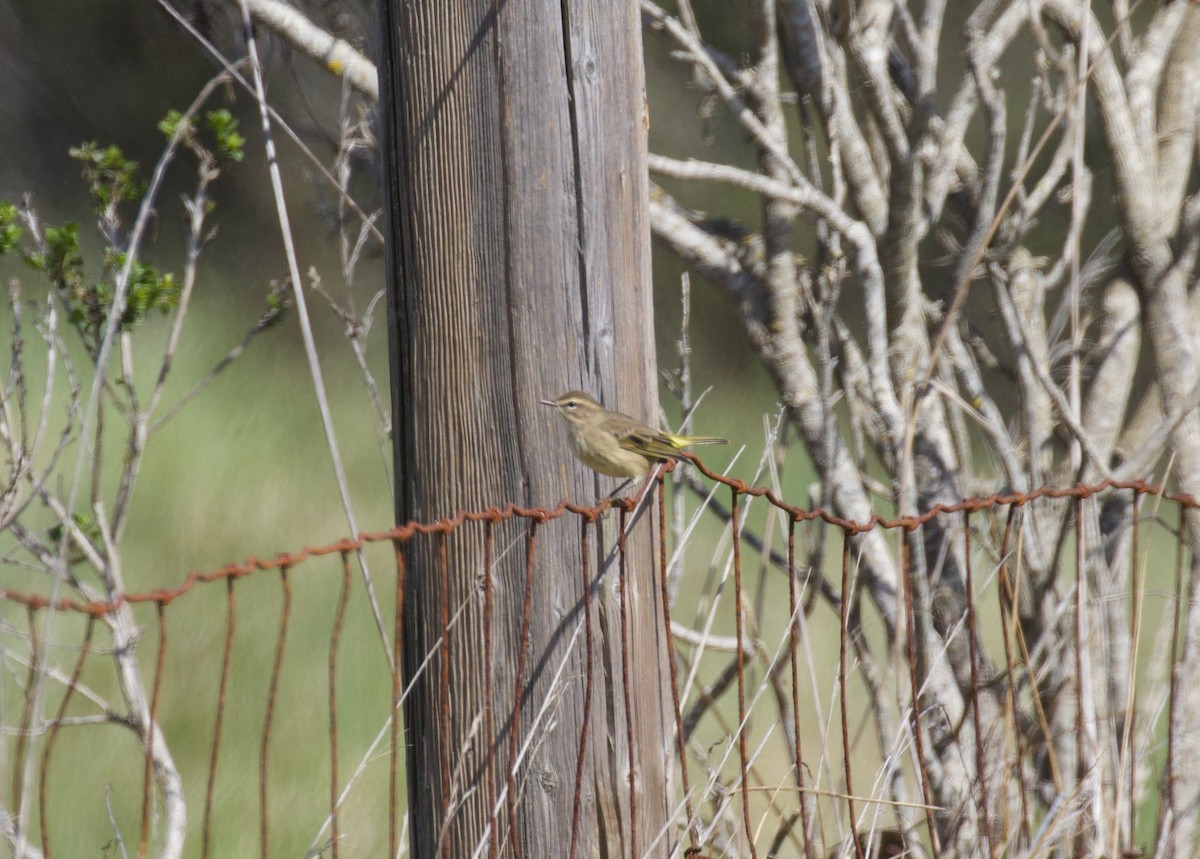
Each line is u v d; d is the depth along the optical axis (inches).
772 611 614.5
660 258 1222.9
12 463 376.5
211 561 716.7
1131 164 435.5
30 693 268.7
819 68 423.2
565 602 293.1
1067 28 440.5
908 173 416.5
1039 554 409.7
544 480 290.5
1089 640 400.8
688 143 1184.2
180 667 595.5
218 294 1186.0
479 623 295.4
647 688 301.7
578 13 286.4
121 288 322.0
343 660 611.8
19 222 705.6
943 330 386.3
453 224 289.6
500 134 285.7
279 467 860.6
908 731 332.8
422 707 303.1
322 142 493.7
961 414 430.9
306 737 547.2
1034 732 419.2
